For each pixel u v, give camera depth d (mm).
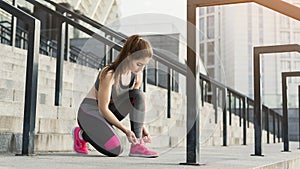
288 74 3340
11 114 2338
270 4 1347
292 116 8570
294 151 3273
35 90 1867
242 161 1861
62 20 2963
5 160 1596
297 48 2309
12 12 1916
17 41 5410
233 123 5703
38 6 3088
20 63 3564
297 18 1312
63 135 2234
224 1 1485
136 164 1548
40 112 2396
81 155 1993
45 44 6258
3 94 2537
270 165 1767
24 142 1848
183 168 1403
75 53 6254
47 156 1853
